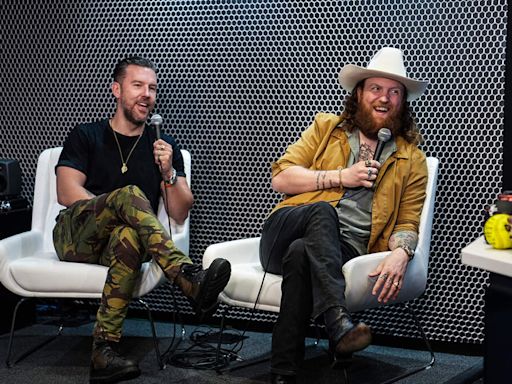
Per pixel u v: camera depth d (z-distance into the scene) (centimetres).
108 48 379
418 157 300
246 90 360
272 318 364
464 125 327
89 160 330
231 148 364
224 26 361
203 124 368
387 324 346
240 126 362
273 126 357
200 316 282
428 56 330
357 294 263
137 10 374
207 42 364
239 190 364
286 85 354
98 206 297
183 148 372
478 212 327
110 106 382
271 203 360
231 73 361
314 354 329
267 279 277
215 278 268
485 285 330
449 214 331
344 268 262
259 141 360
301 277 260
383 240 292
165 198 326
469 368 292
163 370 301
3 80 394
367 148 303
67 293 296
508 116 314
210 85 365
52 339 346
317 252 258
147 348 332
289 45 351
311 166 309
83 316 386
